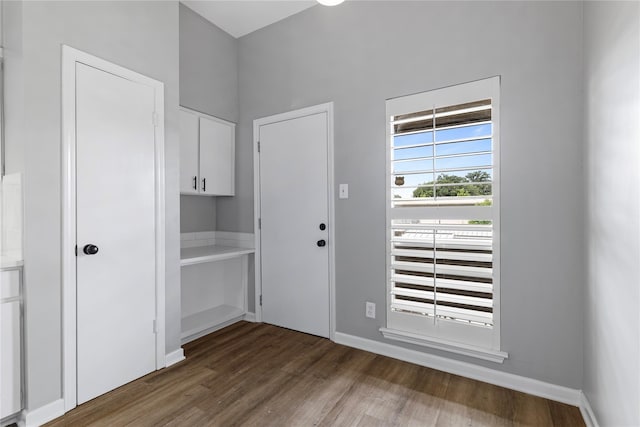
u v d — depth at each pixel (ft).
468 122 6.50
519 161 6.00
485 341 6.39
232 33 9.97
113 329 6.11
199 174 9.07
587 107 5.11
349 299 8.15
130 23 6.44
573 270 5.57
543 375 5.87
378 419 5.29
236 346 8.14
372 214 7.73
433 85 6.88
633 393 3.29
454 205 6.64
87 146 5.71
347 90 8.10
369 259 7.80
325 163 8.52
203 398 5.86
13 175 5.15
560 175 5.65
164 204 7.10
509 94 6.08
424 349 7.11
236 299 10.48
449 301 6.67
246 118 10.07
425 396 5.92
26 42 4.95
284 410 5.52
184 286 9.62
